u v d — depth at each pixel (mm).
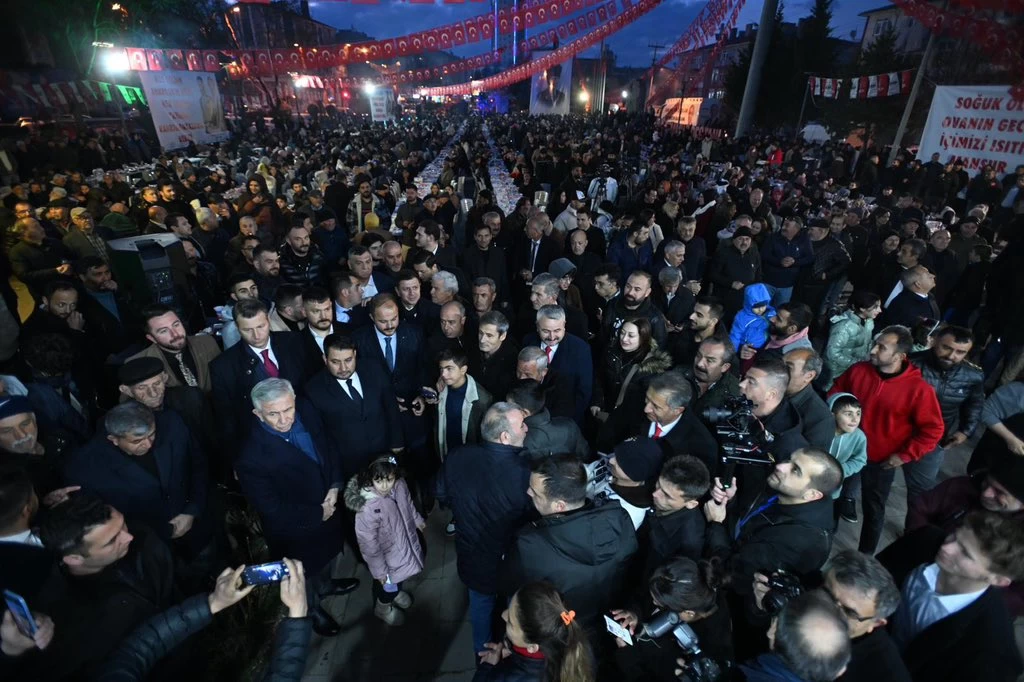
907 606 2242
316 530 3369
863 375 3729
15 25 22844
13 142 15812
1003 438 3141
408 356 4312
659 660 2234
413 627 3523
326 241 7293
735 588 2424
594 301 6031
